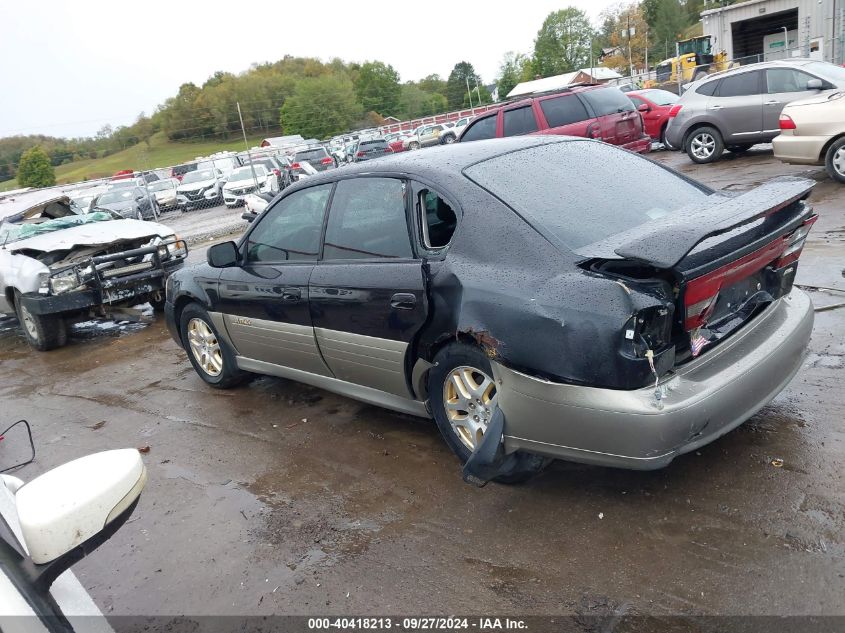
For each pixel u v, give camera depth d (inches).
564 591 102.4
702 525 111.4
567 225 118.7
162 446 178.9
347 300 144.5
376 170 145.4
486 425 127.3
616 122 445.7
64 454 184.7
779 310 126.8
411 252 134.0
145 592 119.4
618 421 102.1
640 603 97.6
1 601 56.9
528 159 140.3
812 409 140.1
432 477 141.1
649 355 100.0
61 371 272.4
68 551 64.3
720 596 96.3
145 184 786.8
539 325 106.7
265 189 861.8
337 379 162.6
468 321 116.2
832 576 96.3
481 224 121.8
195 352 213.6
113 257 296.4
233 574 120.2
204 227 690.2
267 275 168.7
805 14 997.2
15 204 371.6
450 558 114.3
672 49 2812.5
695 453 131.6
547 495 127.3
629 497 122.0
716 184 405.1
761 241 108.8
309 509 136.9
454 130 1178.6
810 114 339.3
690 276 99.0
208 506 144.8
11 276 302.7
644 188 136.7
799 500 113.2
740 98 468.4
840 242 247.0
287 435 172.4
